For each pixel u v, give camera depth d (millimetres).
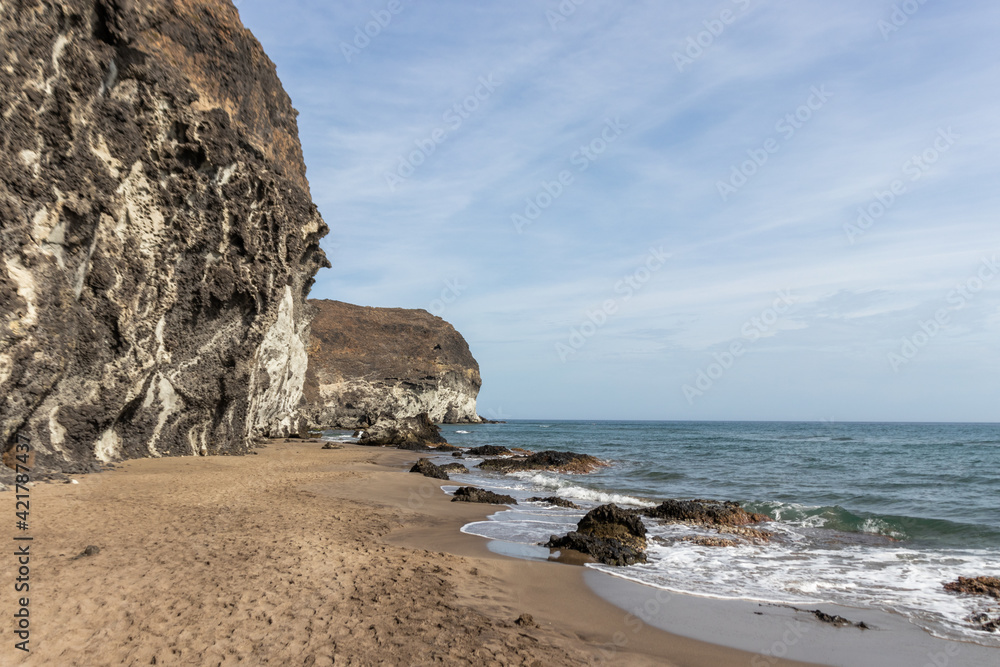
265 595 6746
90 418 16453
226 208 21875
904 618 7465
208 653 5164
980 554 11070
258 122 25812
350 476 19766
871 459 34219
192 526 10023
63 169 14367
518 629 6414
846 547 11688
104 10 16000
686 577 9305
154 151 18359
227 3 23641
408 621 6320
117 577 6934
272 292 25234
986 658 6184
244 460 22391
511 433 76375
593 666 5594
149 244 18359
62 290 14438
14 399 12805
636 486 21594
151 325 18891
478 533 11812
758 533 12742
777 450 43375
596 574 9133
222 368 22906
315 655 5285
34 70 13359
